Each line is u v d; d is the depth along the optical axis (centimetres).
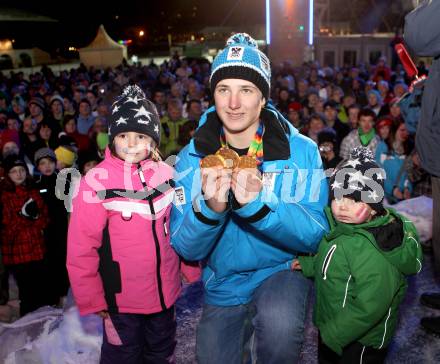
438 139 249
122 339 229
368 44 2067
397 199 506
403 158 505
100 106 763
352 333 203
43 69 2288
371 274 200
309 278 223
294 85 1340
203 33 5747
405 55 321
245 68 190
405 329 302
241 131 204
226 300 211
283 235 188
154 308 227
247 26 5453
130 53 5781
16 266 414
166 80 1509
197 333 215
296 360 194
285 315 189
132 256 219
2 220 408
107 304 225
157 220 222
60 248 429
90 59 3278
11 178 409
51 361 298
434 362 273
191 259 202
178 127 709
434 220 282
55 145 706
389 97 971
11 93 1520
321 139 538
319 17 2853
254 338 207
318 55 2181
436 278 357
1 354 311
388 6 2883
